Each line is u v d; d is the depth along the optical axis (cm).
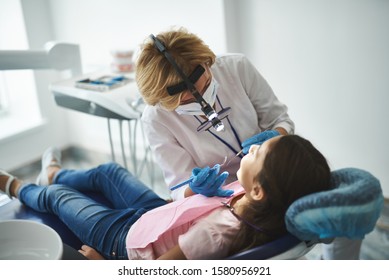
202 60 111
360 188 83
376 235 196
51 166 183
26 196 151
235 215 102
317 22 204
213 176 112
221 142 138
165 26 248
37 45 285
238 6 225
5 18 278
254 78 144
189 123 135
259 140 125
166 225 111
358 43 197
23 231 106
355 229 84
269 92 147
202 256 100
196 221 108
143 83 111
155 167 281
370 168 220
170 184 136
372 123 210
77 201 140
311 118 226
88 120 305
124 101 175
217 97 135
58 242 98
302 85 221
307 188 91
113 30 270
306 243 95
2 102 298
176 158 135
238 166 141
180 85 108
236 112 138
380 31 190
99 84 186
